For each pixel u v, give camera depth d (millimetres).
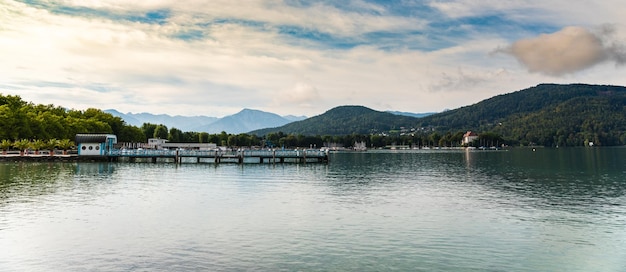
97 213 39750
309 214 39750
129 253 27578
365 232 33062
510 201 47531
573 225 35594
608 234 32750
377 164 119562
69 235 31766
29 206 42906
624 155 174625
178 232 32844
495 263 26047
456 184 64250
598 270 25094
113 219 37250
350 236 31859
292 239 30984
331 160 148500
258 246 29172
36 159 106625
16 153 110062
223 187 58969
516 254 27766
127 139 185500
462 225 35500
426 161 140125
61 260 26219
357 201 47250
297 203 45781
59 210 41031
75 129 141375
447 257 27062
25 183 61344
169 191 54562
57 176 71750
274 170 88750
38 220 36625
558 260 26703
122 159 118312
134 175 75188
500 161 136750
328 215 39312
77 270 24562
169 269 24672
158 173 79688
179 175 75938
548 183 65750
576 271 24906
